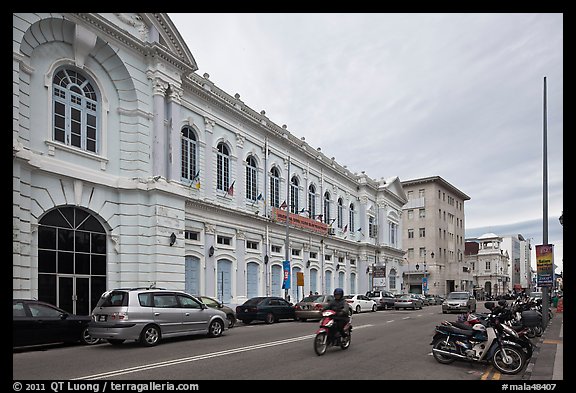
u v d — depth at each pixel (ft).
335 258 129.59
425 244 215.72
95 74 62.59
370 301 108.68
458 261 243.60
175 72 71.61
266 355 35.81
